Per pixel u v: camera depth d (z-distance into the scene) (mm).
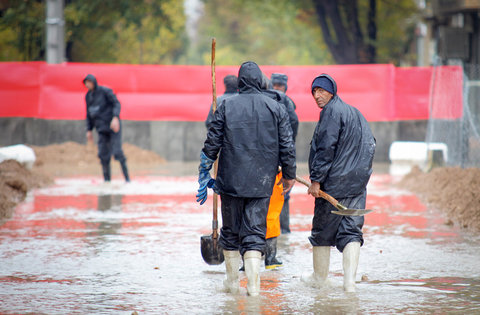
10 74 59469
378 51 109438
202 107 60656
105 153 43219
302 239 24781
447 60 75562
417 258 21266
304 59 142250
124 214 30781
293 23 123750
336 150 17016
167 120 61281
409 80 59281
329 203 17141
